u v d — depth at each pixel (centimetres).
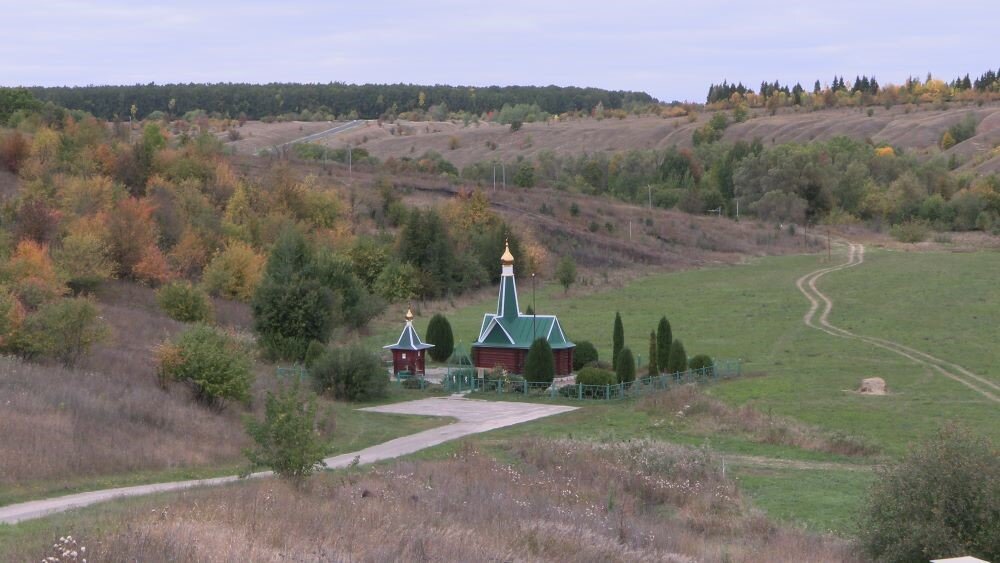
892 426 4778
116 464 3334
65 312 4759
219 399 4512
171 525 2000
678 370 6097
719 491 3384
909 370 6278
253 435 2770
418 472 3183
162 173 10319
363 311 7538
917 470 2498
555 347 6131
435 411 5203
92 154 10169
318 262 7475
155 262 7419
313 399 2958
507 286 6241
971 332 7562
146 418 3962
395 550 1994
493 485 3070
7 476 2958
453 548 2080
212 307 6850
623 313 8856
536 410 5216
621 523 2639
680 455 3750
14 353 4612
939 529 2416
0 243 6278
